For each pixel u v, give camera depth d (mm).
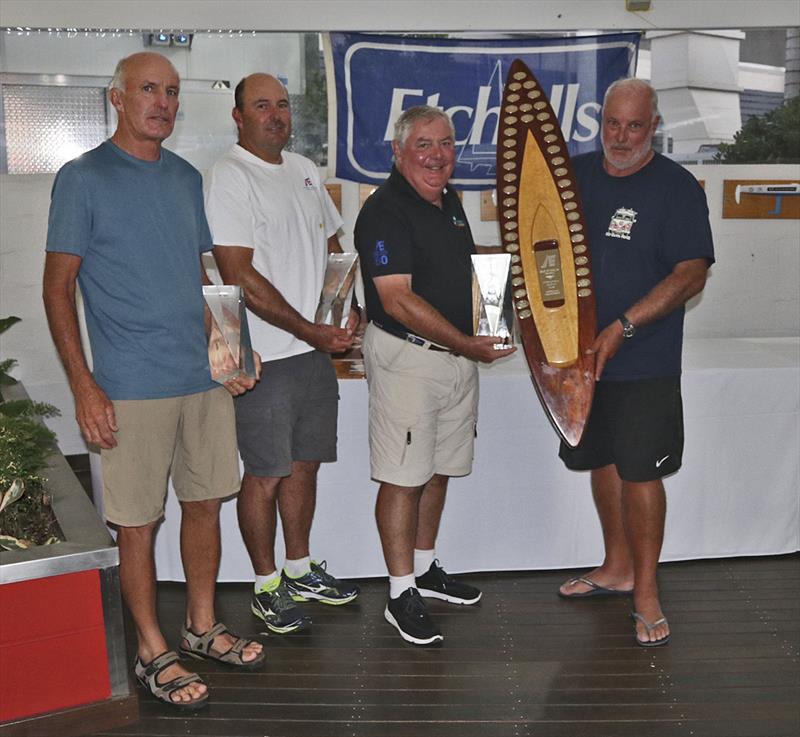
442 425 2926
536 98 2854
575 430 2803
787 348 3695
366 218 2736
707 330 4699
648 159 2779
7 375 4082
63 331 2242
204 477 2529
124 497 2381
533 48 4219
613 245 2783
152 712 2463
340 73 4172
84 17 3904
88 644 2328
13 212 4281
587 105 4270
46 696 2297
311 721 2432
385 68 4191
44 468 2850
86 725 2342
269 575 2992
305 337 2760
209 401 2494
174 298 2357
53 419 4453
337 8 4047
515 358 3463
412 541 2906
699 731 2385
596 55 4230
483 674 2678
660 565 3436
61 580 2268
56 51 4168
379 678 2658
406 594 2902
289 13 4035
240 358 2449
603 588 3184
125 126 2314
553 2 4109
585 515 3338
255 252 2770
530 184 2846
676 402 2816
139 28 3957
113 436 2312
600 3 4117
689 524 3379
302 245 2865
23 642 2252
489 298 2744
